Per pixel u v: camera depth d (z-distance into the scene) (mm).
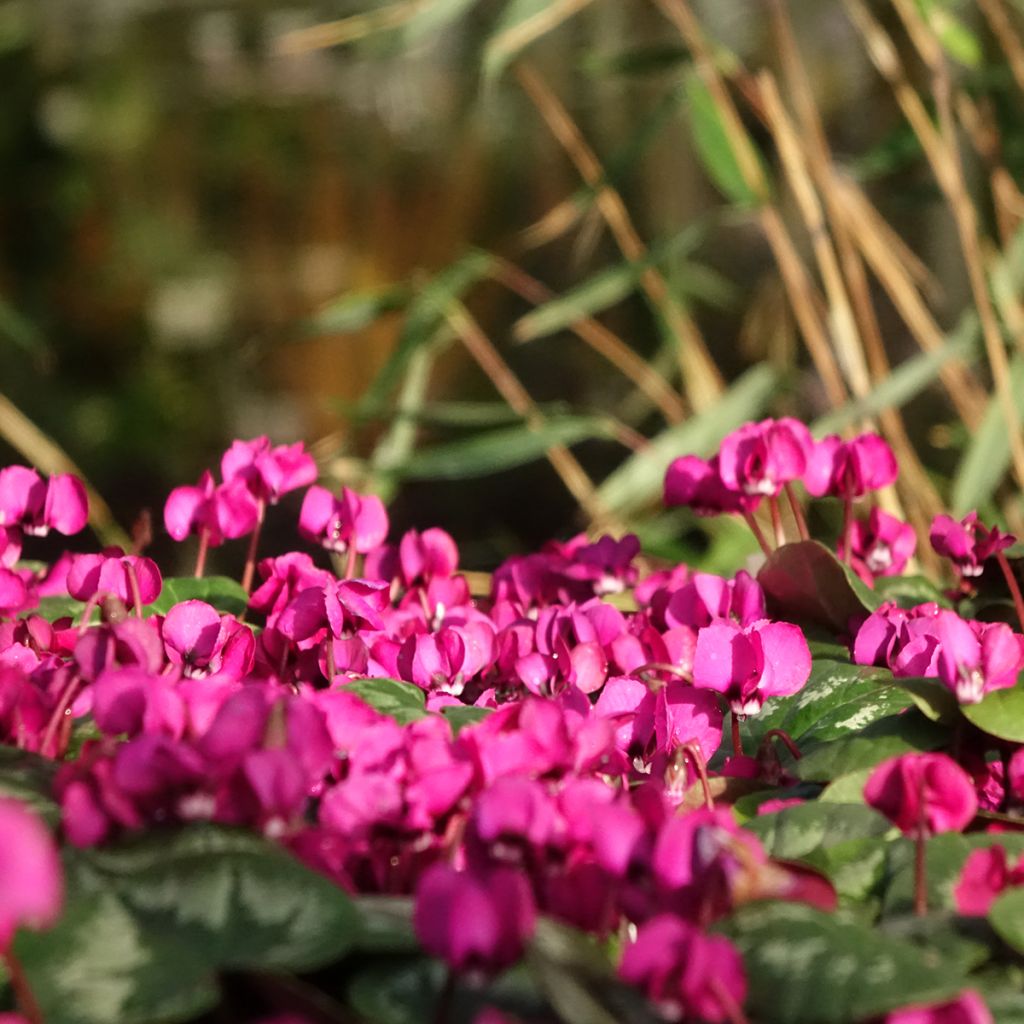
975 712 1024
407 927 959
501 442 1362
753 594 1079
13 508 1122
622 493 1408
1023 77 1402
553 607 1086
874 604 1111
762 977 948
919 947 963
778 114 1384
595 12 2777
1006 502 1473
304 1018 949
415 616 1114
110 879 962
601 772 1028
